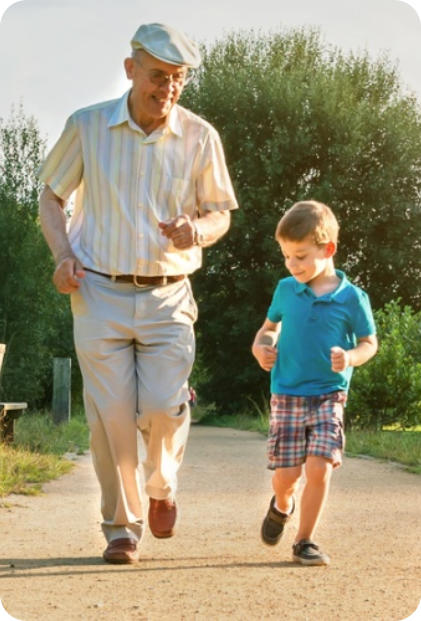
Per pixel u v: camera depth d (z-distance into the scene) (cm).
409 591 409
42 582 418
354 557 480
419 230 2386
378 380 1368
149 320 460
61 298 2314
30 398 2312
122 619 361
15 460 817
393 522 588
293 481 478
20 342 2266
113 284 458
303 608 380
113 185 455
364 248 2430
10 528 547
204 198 472
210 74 2452
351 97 2406
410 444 1054
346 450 1071
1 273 2223
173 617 365
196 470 881
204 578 429
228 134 2406
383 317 1505
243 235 2383
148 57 439
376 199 2377
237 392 2483
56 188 467
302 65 2478
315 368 477
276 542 493
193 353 473
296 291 485
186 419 468
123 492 459
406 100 2455
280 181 2394
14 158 2180
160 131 457
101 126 457
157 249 457
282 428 479
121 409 456
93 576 430
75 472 841
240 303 2423
